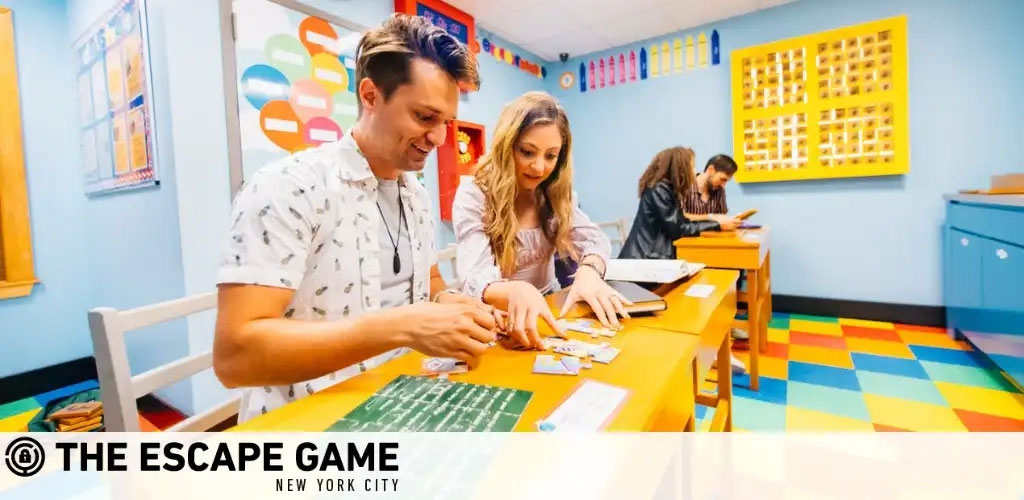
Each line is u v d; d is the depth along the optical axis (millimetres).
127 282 2252
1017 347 1994
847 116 3242
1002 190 2340
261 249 619
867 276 3307
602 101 4238
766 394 2182
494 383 633
